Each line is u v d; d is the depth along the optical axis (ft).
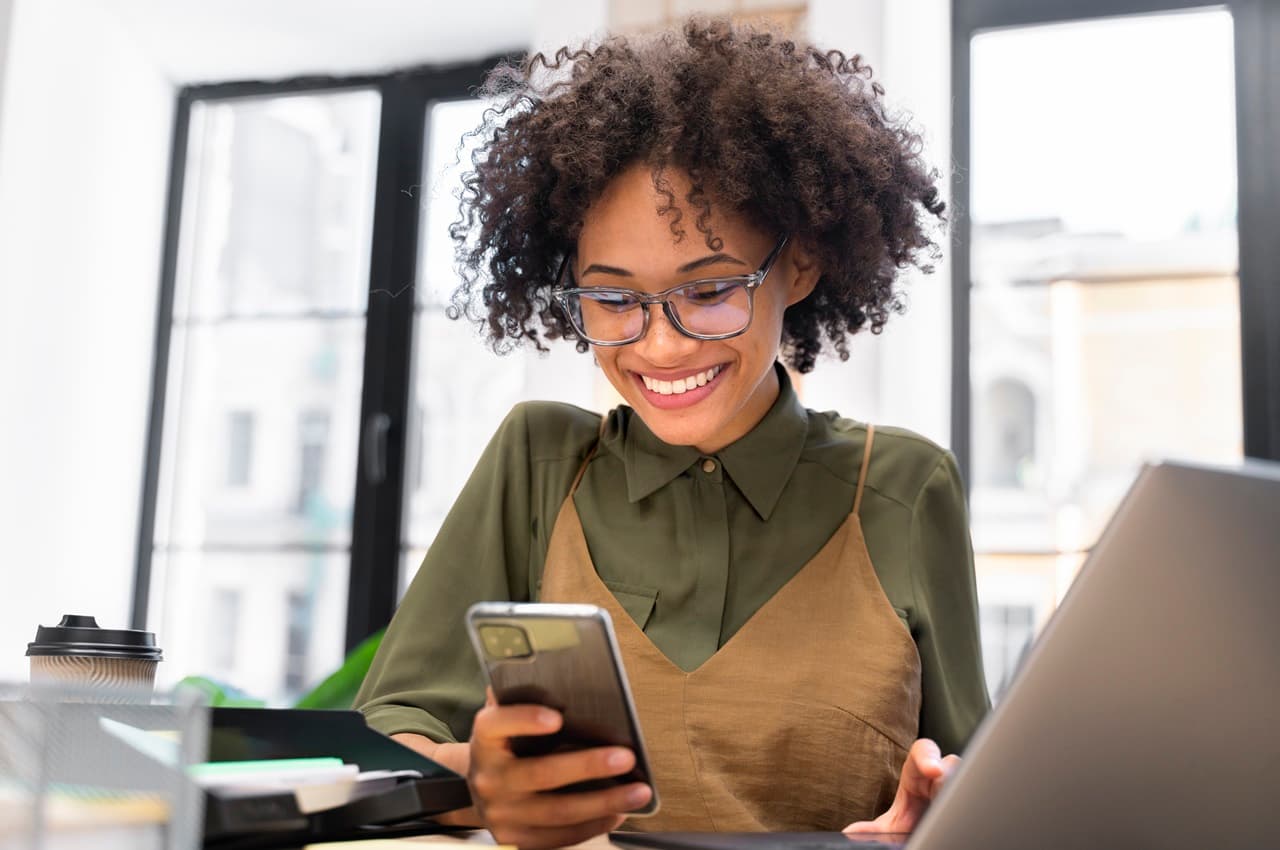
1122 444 8.66
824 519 4.20
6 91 10.02
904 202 4.55
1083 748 2.24
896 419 8.23
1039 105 9.07
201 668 10.80
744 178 3.85
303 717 2.74
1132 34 8.96
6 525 10.07
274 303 11.12
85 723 2.00
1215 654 2.27
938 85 8.73
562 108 4.24
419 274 10.73
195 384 11.19
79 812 1.98
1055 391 8.80
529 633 2.47
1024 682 2.26
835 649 3.94
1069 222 8.92
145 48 11.02
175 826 1.98
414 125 10.91
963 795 2.21
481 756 2.68
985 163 9.10
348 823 2.60
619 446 4.43
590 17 8.82
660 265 3.82
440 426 10.53
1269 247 8.48
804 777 3.81
